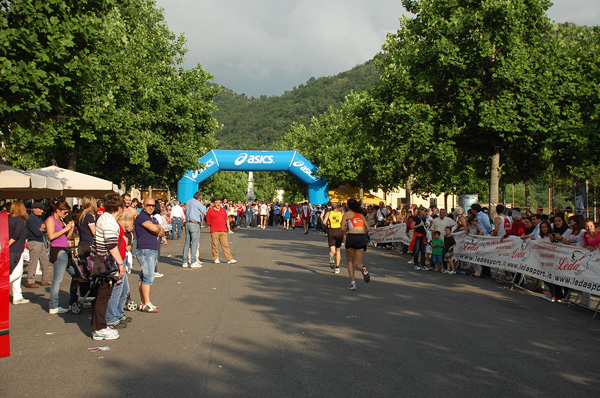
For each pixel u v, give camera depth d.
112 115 21.67
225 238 15.41
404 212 22.03
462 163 20.36
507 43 16.31
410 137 18.06
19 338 6.80
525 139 16.91
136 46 25.98
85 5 10.79
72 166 22.03
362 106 20.20
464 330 7.21
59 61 9.71
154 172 33.28
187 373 5.28
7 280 5.13
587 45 17.62
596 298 10.44
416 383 4.99
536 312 8.75
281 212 51.97
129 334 6.90
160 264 15.15
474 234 13.87
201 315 8.07
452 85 17.52
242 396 4.62
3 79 8.77
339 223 13.39
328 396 4.63
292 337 6.72
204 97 33.28
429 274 13.70
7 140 11.41
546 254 10.28
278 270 13.77
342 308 8.66
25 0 9.00
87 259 6.98
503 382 5.07
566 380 5.18
